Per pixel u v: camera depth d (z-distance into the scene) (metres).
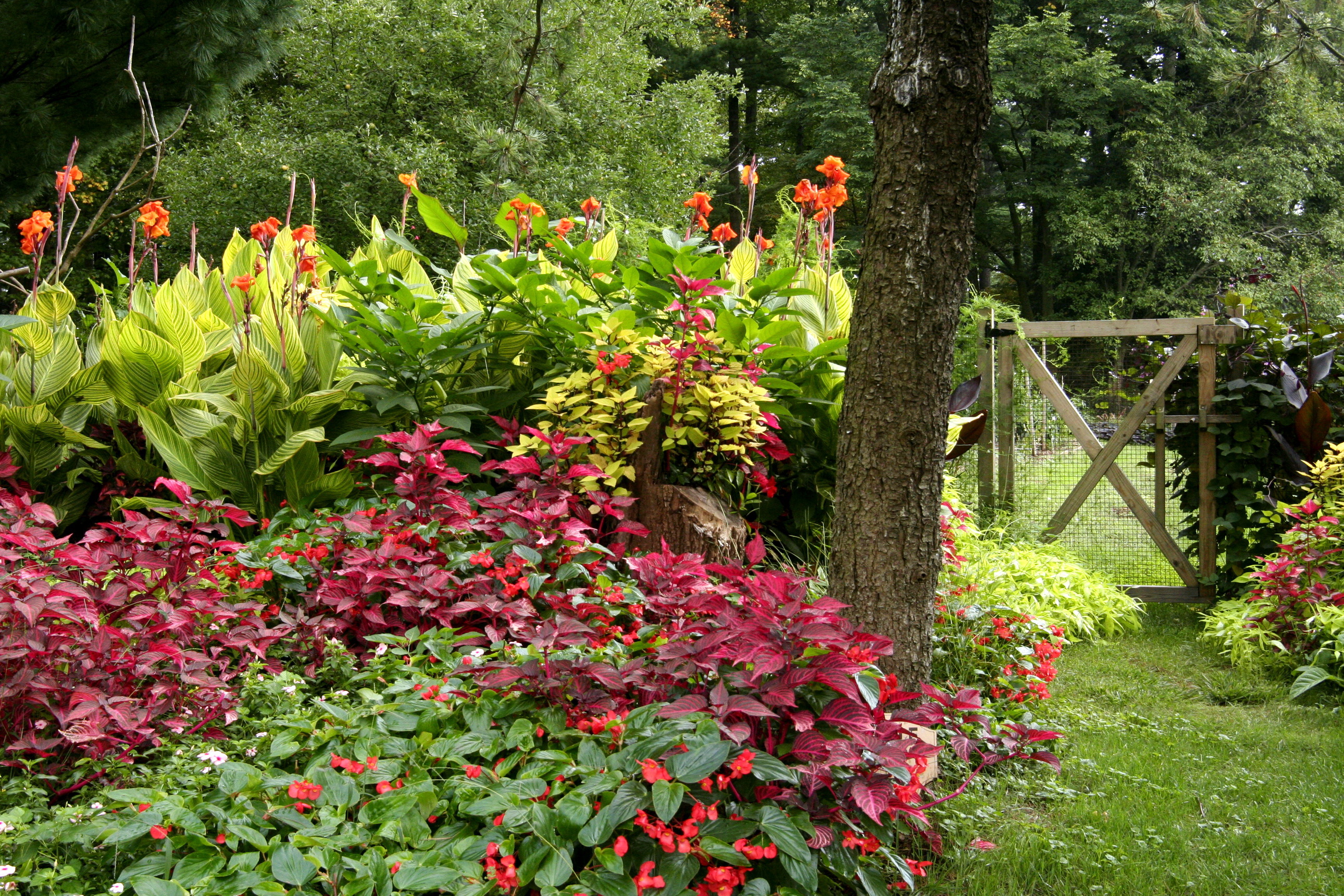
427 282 4.97
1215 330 5.80
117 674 2.22
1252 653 4.39
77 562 2.36
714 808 1.83
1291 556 4.56
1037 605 4.71
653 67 14.74
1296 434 5.61
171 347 4.18
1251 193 20.20
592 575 3.13
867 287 2.76
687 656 2.12
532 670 2.17
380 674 2.50
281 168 11.29
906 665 2.79
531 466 3.43
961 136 2.64
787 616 2.08
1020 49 20.03
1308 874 2.45
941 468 2.84
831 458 4.54
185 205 12.36
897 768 1.95
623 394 3.66
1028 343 6.46
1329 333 5.82
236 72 7.37
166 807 1.79
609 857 1.71
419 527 3.00
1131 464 6.36
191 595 2.44
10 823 1.76
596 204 5.02
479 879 1.70
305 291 4.30
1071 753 3.29
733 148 22.66
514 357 4.59
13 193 6.87
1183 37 19.61
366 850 1.80
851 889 2.21
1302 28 8.80
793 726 2.14
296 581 2.94
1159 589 5.93
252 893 1.67
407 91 12.21
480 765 2.14
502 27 7.40
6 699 2.09
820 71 21.52
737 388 3.68
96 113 6.88
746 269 4.98
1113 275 22.00
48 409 4.12
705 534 3.61
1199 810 2.84
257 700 2.39
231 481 4.05
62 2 6.09
